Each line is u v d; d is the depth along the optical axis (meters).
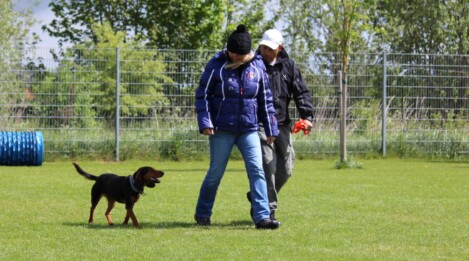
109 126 20.03
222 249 7.29
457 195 12.11
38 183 13.68
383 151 21.27
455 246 7.56
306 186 13.40
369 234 8.24
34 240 7.79
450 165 18.95
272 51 8.98
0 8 34.00
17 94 19.55
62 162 19.52
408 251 7.29
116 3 37.00
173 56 20.31
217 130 8.70
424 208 10.46
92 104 19.94
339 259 6.88
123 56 20.05
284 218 9.45
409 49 39.34
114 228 8.60
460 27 38.19
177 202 11.05
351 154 21.11
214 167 8.75
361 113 21.19
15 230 8.41
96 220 9.30
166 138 20.25
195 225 8.88
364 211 10.12
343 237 8.04
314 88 20.84
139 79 20.09
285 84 9.12
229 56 8.61
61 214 9.75
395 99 21.31
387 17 39.19
